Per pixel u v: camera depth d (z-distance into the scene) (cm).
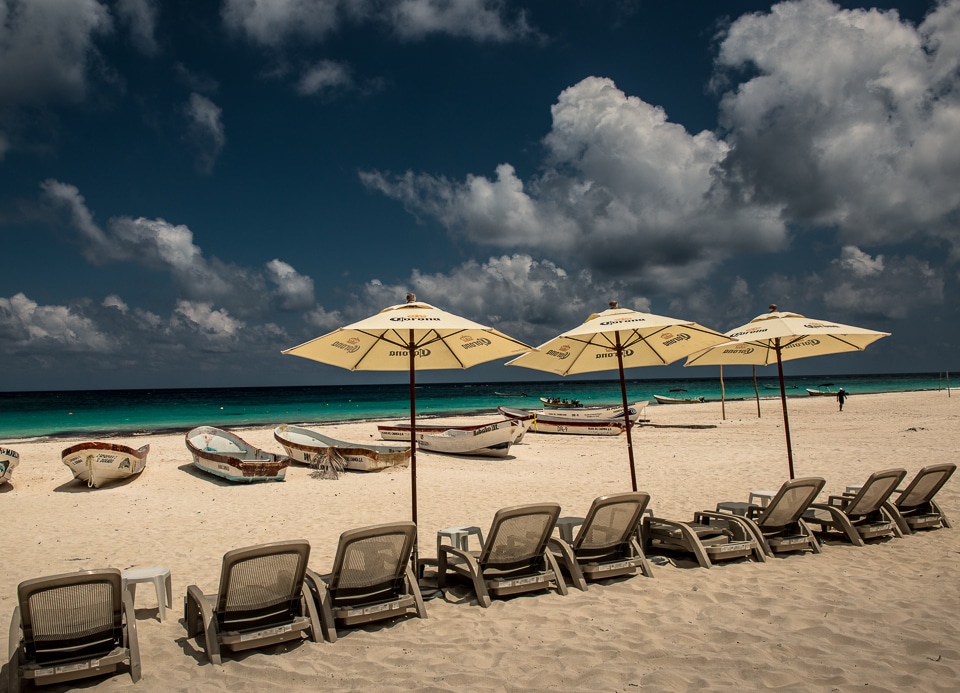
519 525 543
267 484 1426
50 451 2284
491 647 449
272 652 452
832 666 395
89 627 413
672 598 539
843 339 877
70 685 409
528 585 552
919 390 7156
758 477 1270
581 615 506
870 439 1892
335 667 424
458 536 597
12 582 696
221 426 3794
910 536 740
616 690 375
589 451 1991
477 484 1334
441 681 396
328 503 1155
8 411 5444
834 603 514
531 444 2244
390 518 994
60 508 1173
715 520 762
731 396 7331
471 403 6694
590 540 587
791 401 4797
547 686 384
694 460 1625
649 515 696
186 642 482
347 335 621
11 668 391
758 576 595
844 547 698
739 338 750
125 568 740
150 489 1389
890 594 536
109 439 2880
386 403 6744
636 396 7900
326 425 3462
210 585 655
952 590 543
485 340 646
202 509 1131
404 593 519
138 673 415
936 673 382
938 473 766
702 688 372
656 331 737
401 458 1647
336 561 475
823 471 1314
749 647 429
